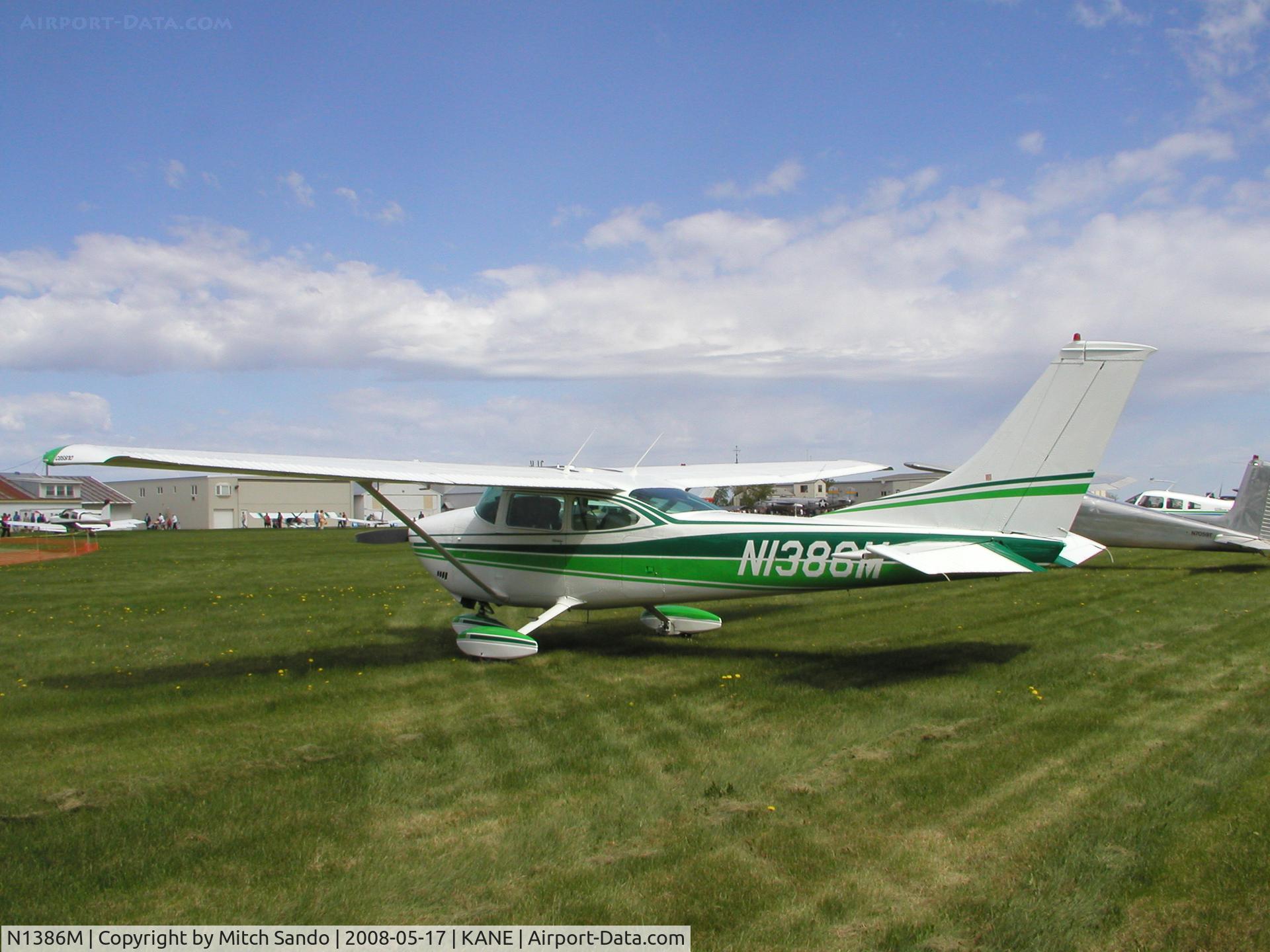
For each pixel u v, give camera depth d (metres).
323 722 5.77
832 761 4.81
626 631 9.36
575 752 5.01
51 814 4.14
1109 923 3.07
